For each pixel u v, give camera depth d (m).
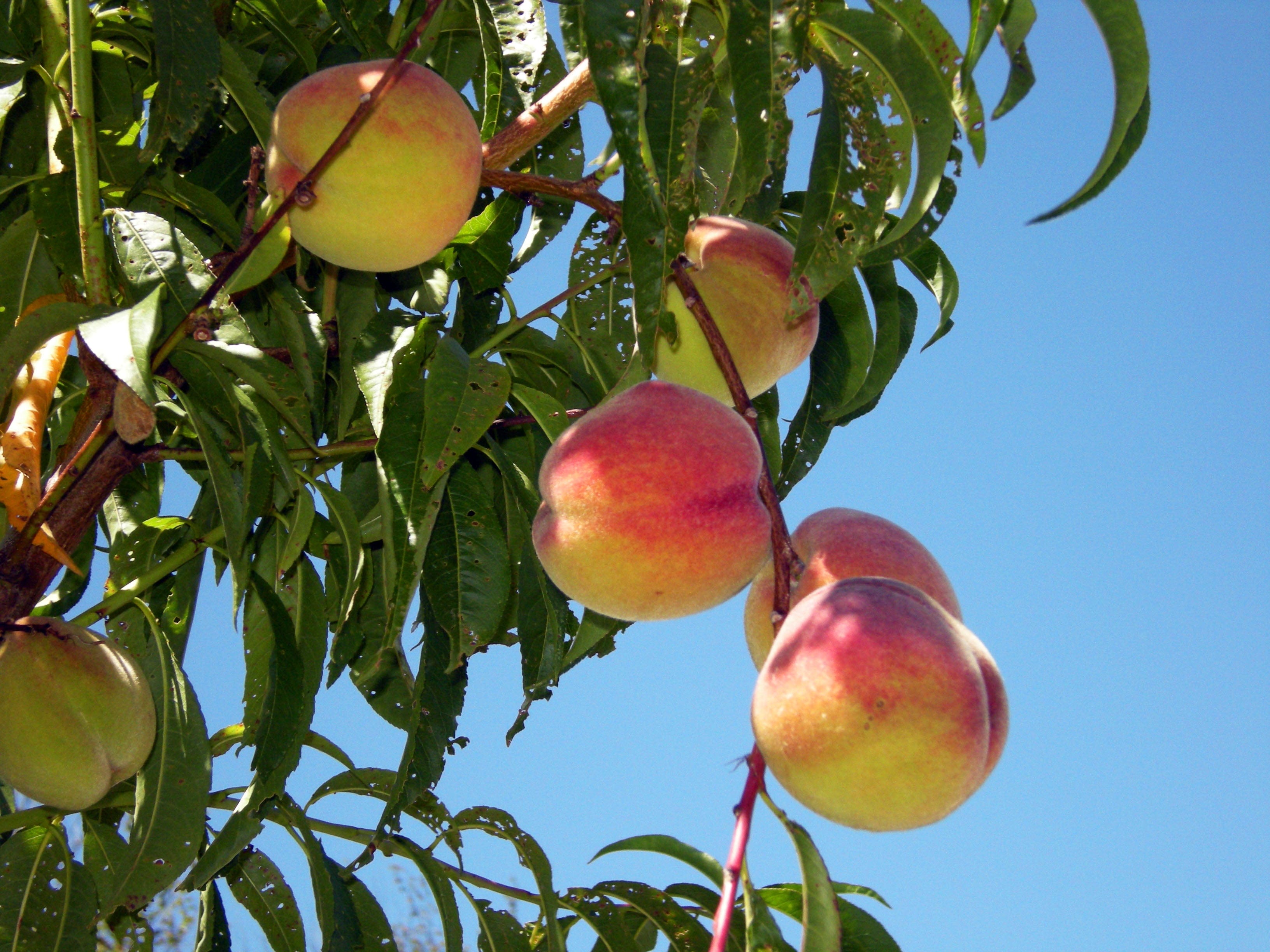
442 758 1.94
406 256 1.71
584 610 2.04
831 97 1.52
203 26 1.72
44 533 1.74
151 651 2.11
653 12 1.48
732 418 1.57
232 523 1.71
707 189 2.03
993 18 1.40
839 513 1.65
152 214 1.91
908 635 1.31
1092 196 1.54
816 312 1.96
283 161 1.68
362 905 2.26
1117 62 1.42
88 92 1.67
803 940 1.30
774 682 1.35
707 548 1.49
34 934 1.84
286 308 1.97
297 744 1.95
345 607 1.89
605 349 2.24
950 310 2.21
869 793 1.28
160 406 2.02
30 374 1.80
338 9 2.04
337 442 2.06
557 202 2.35
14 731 1.71
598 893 2.06
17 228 1.89
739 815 1.33
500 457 2.01
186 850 1.77
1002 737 1.42
